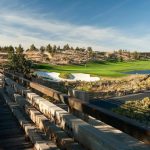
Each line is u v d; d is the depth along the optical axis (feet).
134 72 639.35
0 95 52.21
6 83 58.34
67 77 395.14
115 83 245.04
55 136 19.40
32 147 22.29
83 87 231.30
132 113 122.31
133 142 13.74
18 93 41.14
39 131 23.12
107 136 13.20
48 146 18.97
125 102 152.56
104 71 528.63
